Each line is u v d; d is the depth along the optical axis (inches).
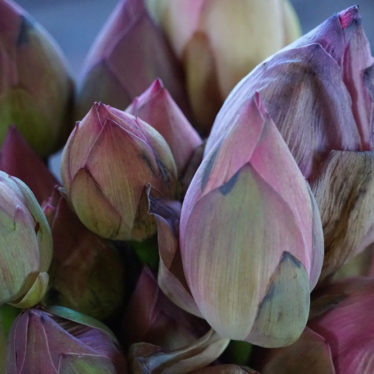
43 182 27.2
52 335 22.9
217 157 21.3
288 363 24.2
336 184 23.4
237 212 21.0
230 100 23.8
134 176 23.5
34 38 28.8
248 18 28.7
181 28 29.1
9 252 22.3
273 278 21.2
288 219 21.0
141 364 23.5
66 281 25.0
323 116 23.3
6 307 24.2
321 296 24.5
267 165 20.9
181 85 29.4
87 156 23.5
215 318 21.8
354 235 23.8
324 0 51.3
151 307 24.6
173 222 22.7
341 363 23.8
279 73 23.3
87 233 25.1
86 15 63.6
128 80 28.7
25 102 28.7
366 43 23.5
